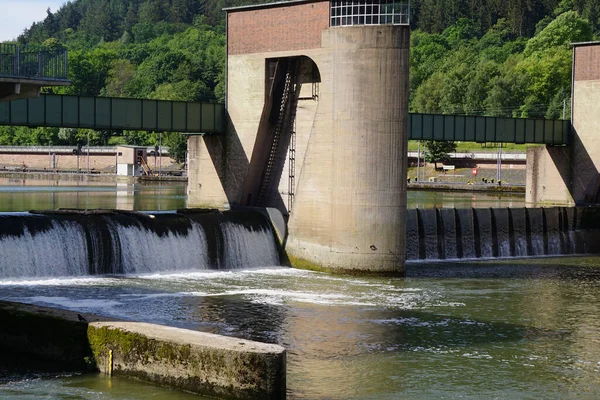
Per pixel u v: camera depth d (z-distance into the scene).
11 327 51.47
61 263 75.12
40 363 49.75
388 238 82.94
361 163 82.75
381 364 52.84
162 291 71.56
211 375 44.28
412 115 112.94
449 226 101.19
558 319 65.69
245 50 96.06
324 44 86.12
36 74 63.03
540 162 127.62
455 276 85.50
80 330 48.75
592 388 49.38
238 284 76.50
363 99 82.56
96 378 47.12
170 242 81.69
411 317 65.12
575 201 122.94
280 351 43.62
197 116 97.19
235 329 59.84
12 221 73.94
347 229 83.25
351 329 61.00
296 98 93.94
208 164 100.50
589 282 83.12
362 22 85.00
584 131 121.50
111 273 77.88
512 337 59.91
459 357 54.75
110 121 92.19
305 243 86.62
